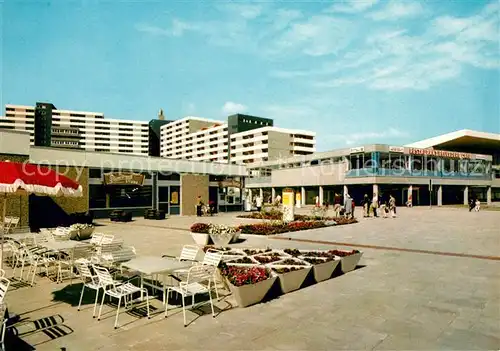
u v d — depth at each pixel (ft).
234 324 17.95
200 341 15.97
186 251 26.35
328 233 54.08
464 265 31.17
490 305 20.48
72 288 24.91
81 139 467.11
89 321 18.48
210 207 103.45
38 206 72.84
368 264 31.86
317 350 14.97
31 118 432.66
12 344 15.69
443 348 15.07
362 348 15.12
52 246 27.02
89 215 67.31
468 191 198.39
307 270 24.61
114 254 23.77
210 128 442.50
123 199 91.91
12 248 30.01
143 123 505.66
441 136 223.92
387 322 18.03
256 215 83.97
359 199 161.89
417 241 45.14
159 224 73.56
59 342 15.90
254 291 20.79
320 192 168.35
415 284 25.07
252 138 372.58
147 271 19.07
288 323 18.04
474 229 59.41
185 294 18.31
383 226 65.00
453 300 21.42
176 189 103.55
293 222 64.23
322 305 20.77
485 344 15.44
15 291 24.11
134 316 19.21
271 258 27.68
